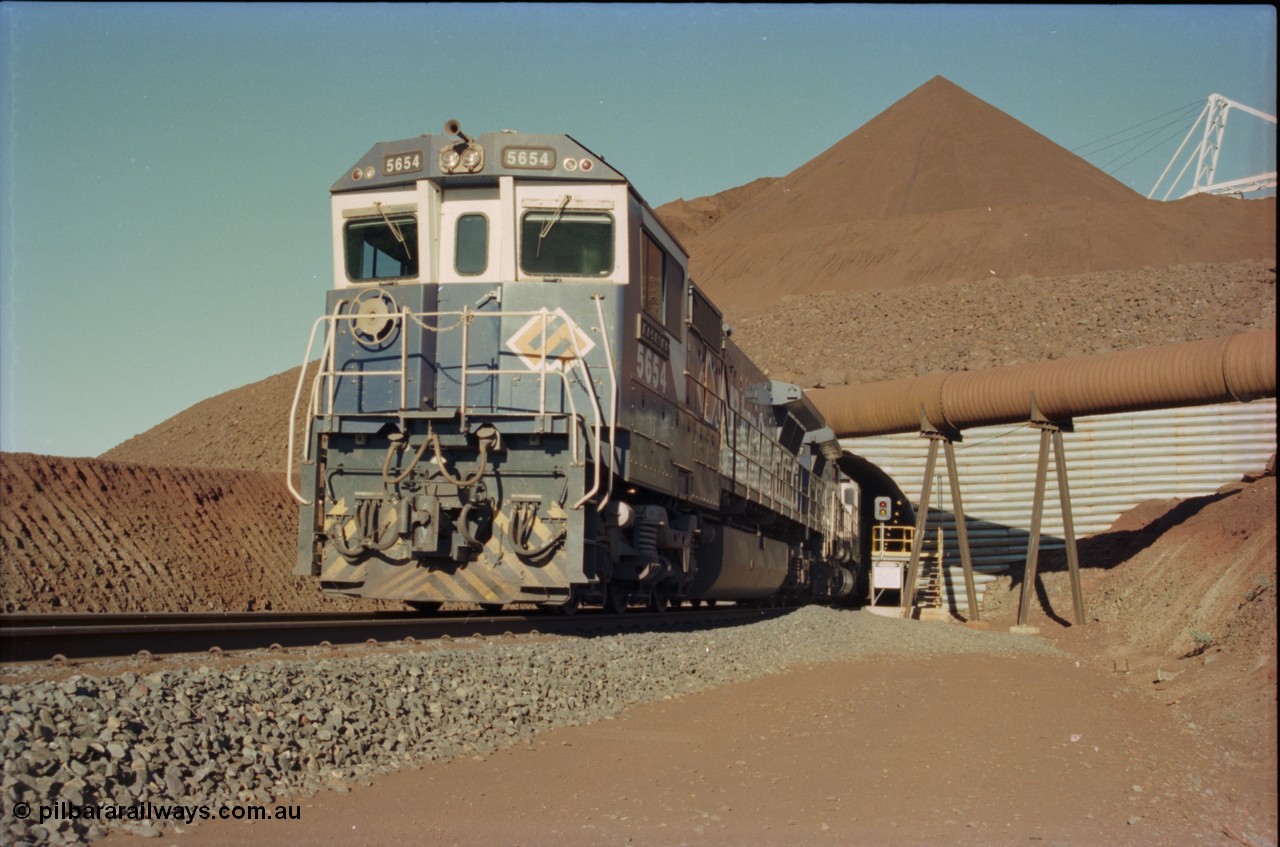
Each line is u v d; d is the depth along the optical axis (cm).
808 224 12706
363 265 1360
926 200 12538
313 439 1328
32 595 1652
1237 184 9269
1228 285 5278
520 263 1320
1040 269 8656
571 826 629
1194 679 1554
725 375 1969
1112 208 9238
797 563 2894
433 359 1312
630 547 1448
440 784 702
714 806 687
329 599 2295
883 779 783
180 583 1964
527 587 1267
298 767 682
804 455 2991
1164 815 735
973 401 3159
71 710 623
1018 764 865
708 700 1116
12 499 1814
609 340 1307
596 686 1054
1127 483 3722
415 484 1288
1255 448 3597
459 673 937
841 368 5084
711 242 11275
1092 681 1656
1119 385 2864
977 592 3856
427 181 1330
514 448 1288
